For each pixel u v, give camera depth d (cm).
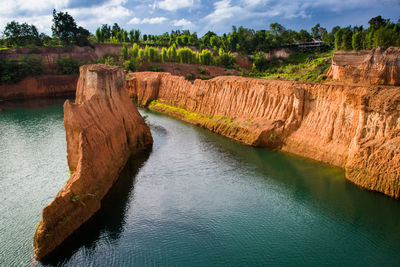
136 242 2761
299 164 4288
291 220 3100
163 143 5291
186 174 4075
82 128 3288
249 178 3962
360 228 2953
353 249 2692
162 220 3078
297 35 14988
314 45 13775
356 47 7238
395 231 2898
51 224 2562
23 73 10188
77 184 2853
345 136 4131
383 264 2516
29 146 5219
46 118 7212
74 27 12600
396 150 3234
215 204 3381
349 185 3644
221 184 3816
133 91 9488
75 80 11056
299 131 4734
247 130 5306
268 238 2848
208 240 2812
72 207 2783
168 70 12231
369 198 3372
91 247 2661
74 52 12306
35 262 2452
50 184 3816
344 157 4044
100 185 3278
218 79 6812
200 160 4528
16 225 2948
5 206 3306
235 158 4591
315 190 3619
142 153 4778
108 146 3816
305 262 2559
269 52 14488
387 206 3222
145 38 17375
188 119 6906
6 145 5272
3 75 9794
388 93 3541
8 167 4338
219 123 5969
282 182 3834
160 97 8456
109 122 4050
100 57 12750
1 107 8512
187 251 2675
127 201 3378
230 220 3105
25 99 9888
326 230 2942
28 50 11050
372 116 3650
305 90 4762
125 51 12975
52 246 2547
